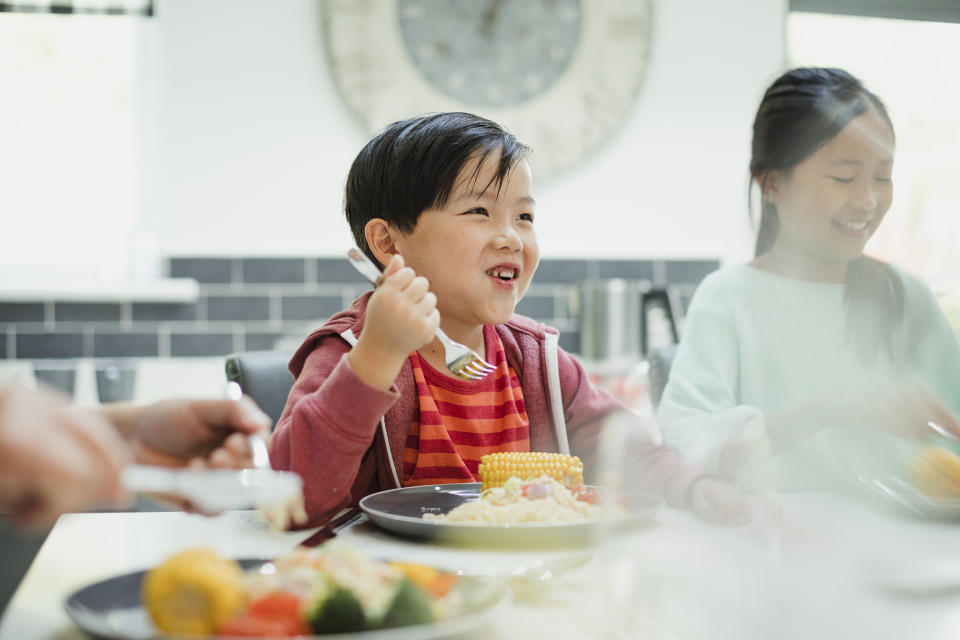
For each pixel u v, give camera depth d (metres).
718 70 2.66
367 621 0.43
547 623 0.50
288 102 2.45
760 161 0.72
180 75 2.41
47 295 2.35
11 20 2.53
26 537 1.61
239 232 2.44
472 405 1.05
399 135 1.08
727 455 0.43
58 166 2.56
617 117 2.60
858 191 0.59
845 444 0.42
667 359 1.21
